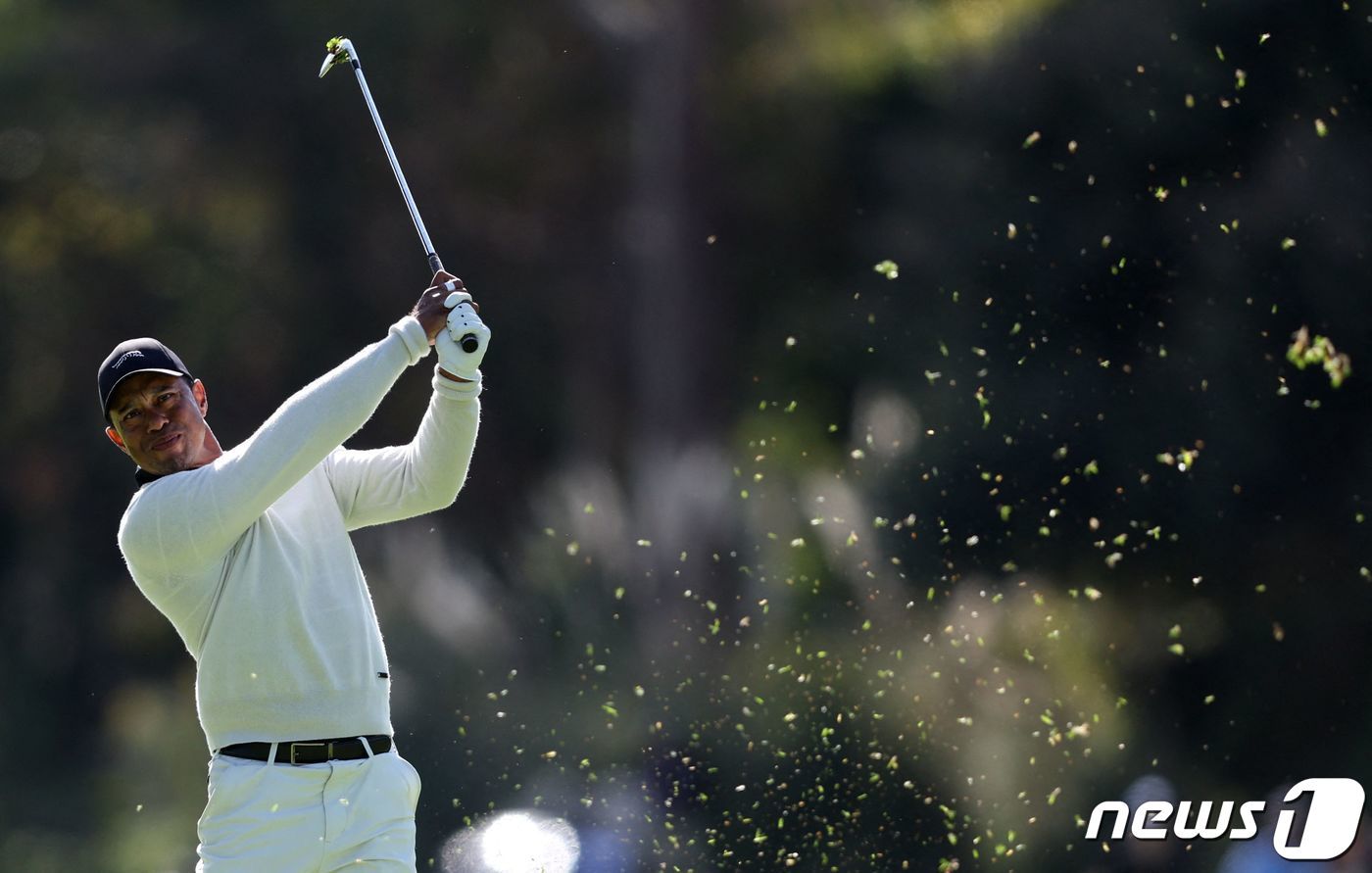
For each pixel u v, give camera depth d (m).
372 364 14.99
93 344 82.88
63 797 69.75
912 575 47.25
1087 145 53.94
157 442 15.27
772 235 70.81
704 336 70.75
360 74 17.38
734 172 70.88
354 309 78.00
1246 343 49.56
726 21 70.38
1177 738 47.00
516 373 75.31
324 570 15.17
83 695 81.50
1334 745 46.62
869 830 30.00
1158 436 49.75
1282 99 50.69
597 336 74.19
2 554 84.69
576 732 36.41
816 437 65.50
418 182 75.38
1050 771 38.72
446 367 15.57
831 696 33.94
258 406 79.56
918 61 63.91
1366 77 50.03
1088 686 45.03
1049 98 54.81
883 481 50.75
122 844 60.16
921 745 34.94
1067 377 51.50
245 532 14.89
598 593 51.44
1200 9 51.53
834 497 48.34
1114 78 52.84
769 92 69.88
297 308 77.88
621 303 73.88
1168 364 50.25
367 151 75.56
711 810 29.48
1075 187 53.81
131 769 67.19
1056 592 48.44
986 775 34.94
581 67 73.44
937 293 56.28
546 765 35.38
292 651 14.80
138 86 76.81
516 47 73.94
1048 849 35.97
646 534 53.75
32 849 62.06
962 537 48.72
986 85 56.75
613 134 73.56
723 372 70.56
